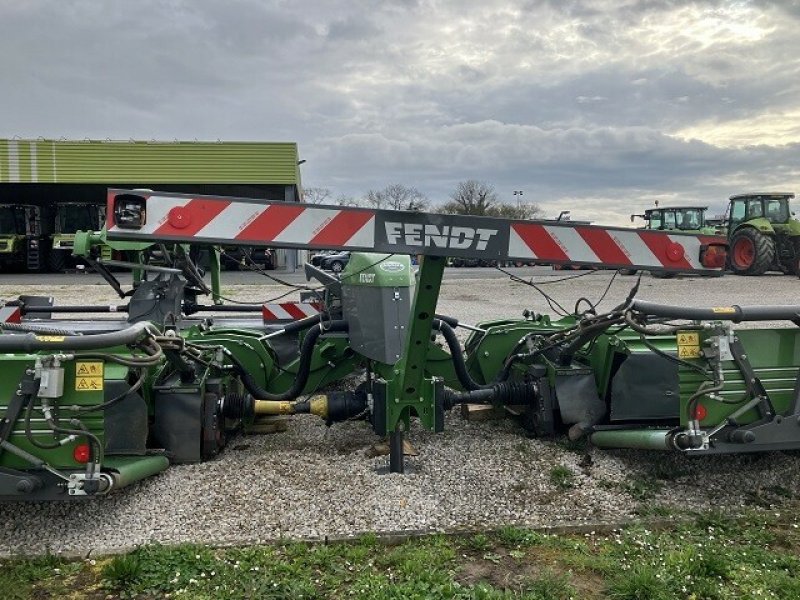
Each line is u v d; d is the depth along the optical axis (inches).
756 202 781.9
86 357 137.8
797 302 535.5
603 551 140.2
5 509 156.0
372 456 189.2
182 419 180.2
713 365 158.1
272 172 999.0
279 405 196.1
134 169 989.8
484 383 229.5
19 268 1016.9
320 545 142.7
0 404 139.1
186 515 155.9
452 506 161.5
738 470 180.2
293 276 892.6
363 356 209.0
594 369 202.7
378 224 136.6
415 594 123.0
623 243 145.4
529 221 141.9
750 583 126.5
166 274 279.1
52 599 123.3
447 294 661.9
